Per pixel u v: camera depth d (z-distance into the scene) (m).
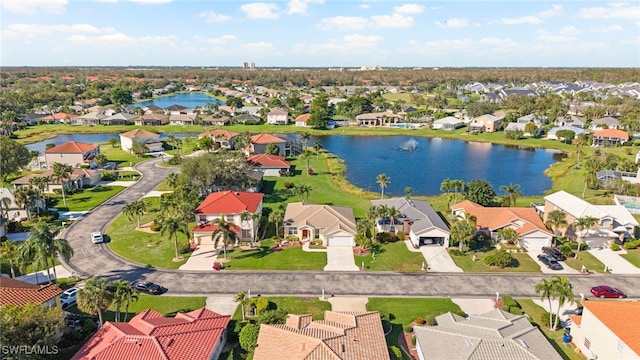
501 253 66.19
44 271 63.81
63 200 96.06
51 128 199.00
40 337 39.56
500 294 58.25
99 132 192.75
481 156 152.38
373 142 179.25
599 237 72.94
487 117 198.25
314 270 64.81
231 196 79.12
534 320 52.09
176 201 81.50
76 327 49.06
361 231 71.62
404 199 86.69
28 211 82.38
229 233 67.19
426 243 73.94
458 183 95.62
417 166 137.50
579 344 47.09
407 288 59.62
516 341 41.28
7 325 37.06
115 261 67.50
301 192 95.12
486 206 90.62
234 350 46.09
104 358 38.69
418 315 52.84
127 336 40.78
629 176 109.31
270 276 62.91
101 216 87.00
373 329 44.47
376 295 57.72
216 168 98.38
